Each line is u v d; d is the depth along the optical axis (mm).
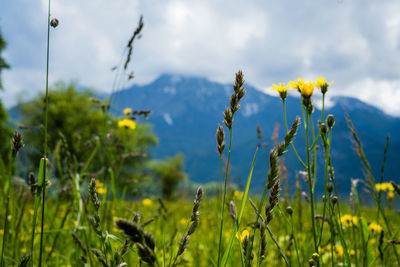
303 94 1372
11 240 2387
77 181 2277
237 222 1271
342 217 2418
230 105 1148
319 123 1442
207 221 4039
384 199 2537
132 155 3119
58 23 1258
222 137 1166
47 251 2699
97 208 1136
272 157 1094
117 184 2898
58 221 2934
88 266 1740
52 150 2314
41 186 1271
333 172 1502
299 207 2393
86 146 2812
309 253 2418
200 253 2988
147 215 3488
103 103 3021
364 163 1907
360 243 2232
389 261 2240
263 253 1136
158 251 2000
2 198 2262
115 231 2359
